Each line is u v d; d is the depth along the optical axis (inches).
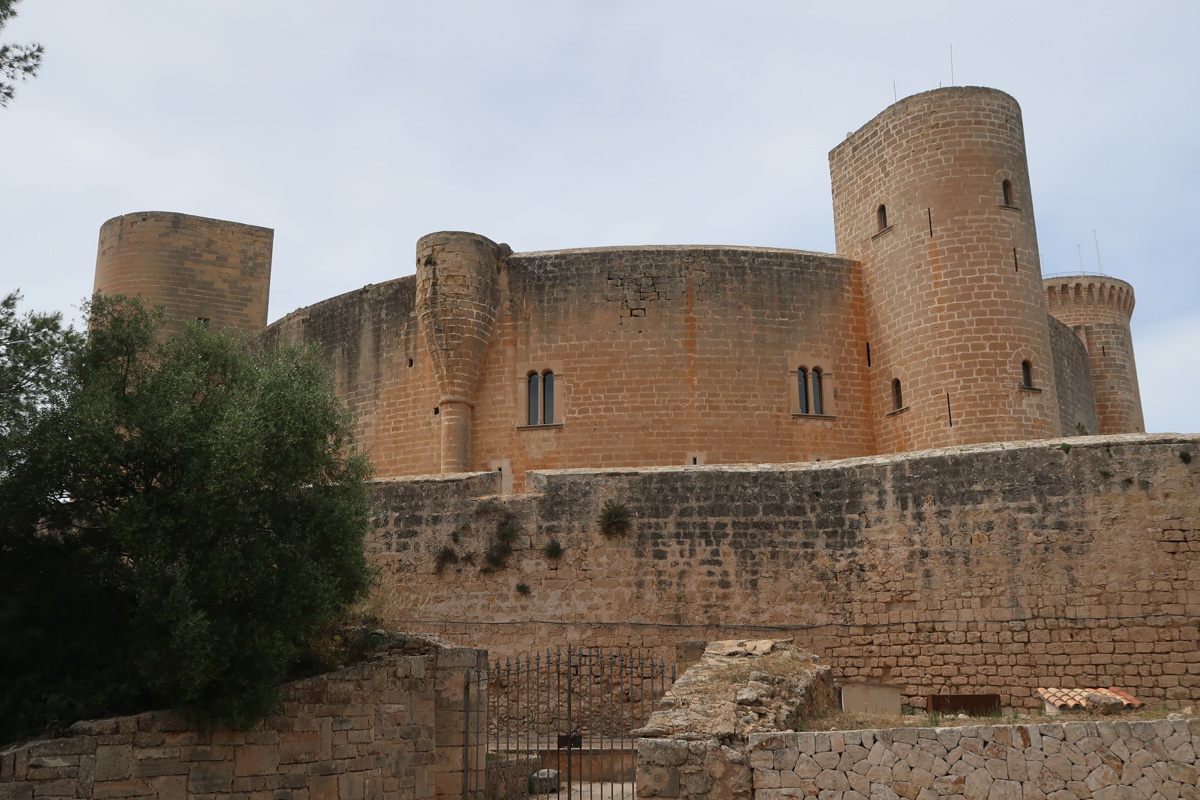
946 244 1465.3
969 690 957.8
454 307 1498.5
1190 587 917.2
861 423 1544.0
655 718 590.6
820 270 1573.6
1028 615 954.1
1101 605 936.9
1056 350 1840.6
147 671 619.8
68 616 663.1
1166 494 940.6
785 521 1033.5
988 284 1444.4
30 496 649.6
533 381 1528.1
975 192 1470.2
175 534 672.4
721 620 1016.9
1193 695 897.5
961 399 1419.8
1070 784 531.5
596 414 1498.5
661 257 1540.4
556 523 1055.0
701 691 625.9
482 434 1518.2
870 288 1574.8
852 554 1016.2
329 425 762.8
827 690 750.5
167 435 677.9
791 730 588.1
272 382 738.8
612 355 1512.1
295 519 733.9
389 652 778.8
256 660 645.9
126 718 610.2
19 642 630.5
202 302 1990.7
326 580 722.8
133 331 740.7
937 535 994.7
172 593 634.2
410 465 1549.0
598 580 1035.9
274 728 673.0
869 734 552.4
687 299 1526.8
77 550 681.0
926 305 1469.0
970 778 538.9
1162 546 932.0
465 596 1053.8
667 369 1507.1
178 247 1989.4
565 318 1529.3
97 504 692.7
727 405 1502.2
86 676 636.1
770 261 1557.6
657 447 1486.2
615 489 1055.6
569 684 729.6
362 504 807.1
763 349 1528.1
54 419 662.5
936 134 1499.8
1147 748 530.9
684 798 560.1
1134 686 915.4
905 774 544.7
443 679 790.5
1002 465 989.2
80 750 589.9
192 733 634.8
